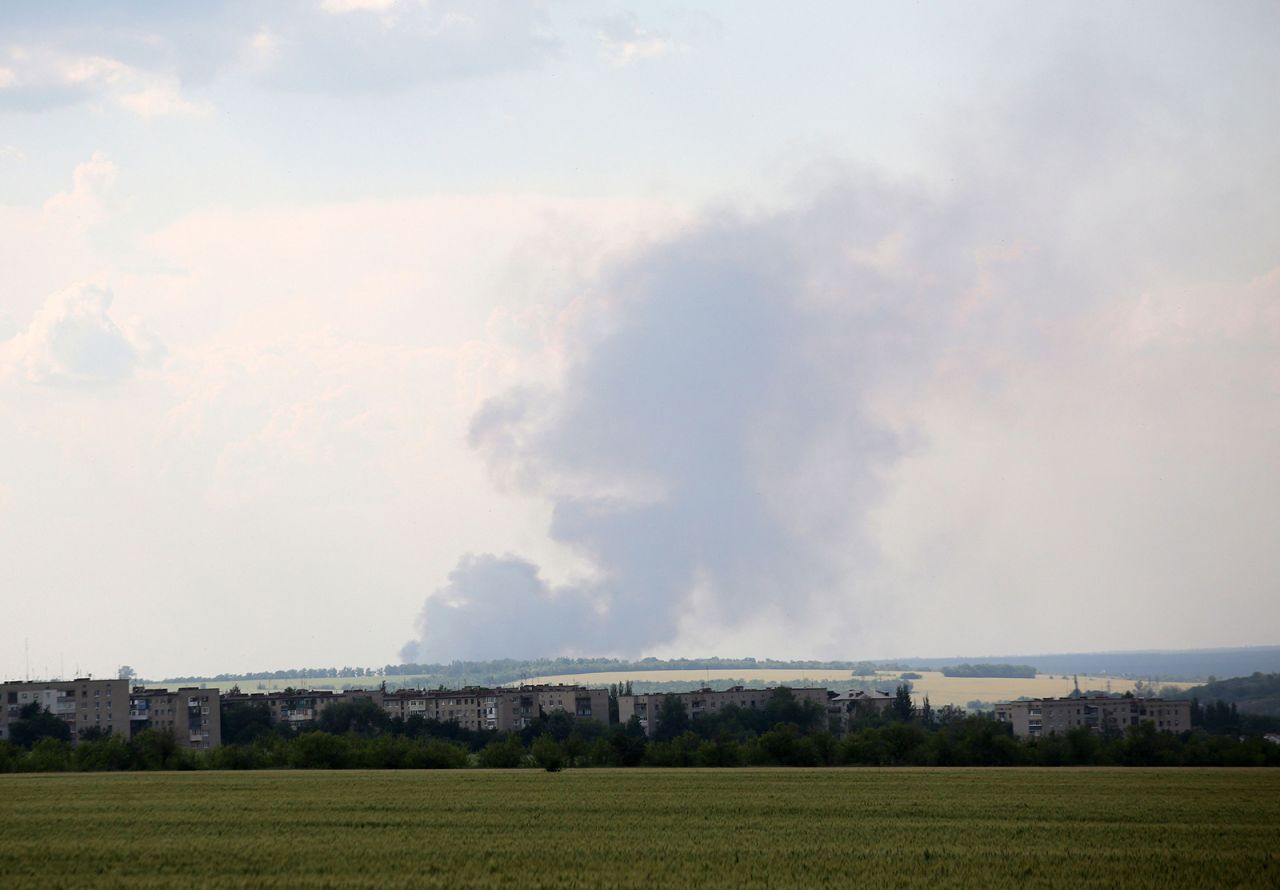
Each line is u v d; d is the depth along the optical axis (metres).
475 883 133.38
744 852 156.00
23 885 132.38
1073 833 179.25
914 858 151.88
